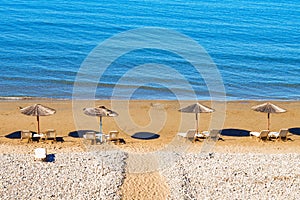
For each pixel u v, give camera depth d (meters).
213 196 15.59
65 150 20.16
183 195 15.44
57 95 30.94
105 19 65.94
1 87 32.72
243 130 24.58
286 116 27.69
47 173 16.92
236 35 61.22
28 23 59.97
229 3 91.38
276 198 15.62
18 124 24.33
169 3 85.69
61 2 79.12
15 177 16.45
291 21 74.69
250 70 43.19
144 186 16.12
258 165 18.31
